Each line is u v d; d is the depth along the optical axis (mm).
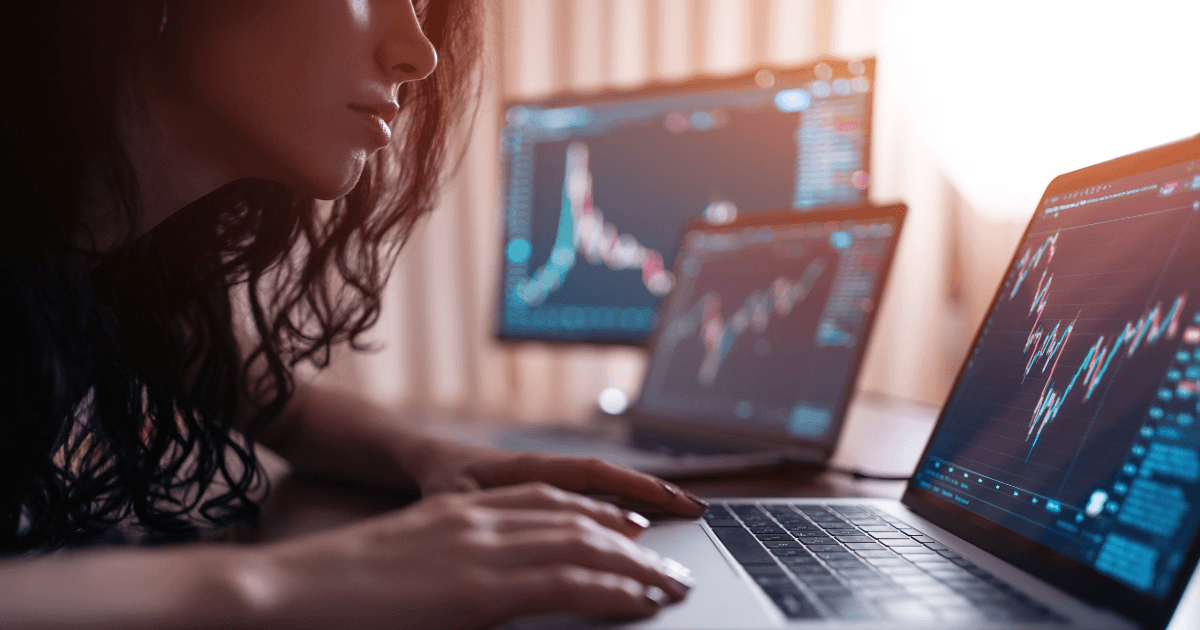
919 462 523
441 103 708
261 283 684
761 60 1864
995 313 528
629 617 289
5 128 393
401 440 622
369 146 468
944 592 327
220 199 605
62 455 500
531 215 1226
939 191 1697
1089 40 1358
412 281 1988
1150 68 1254
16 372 401
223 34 411
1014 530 388
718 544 411
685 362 929
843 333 764
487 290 1986
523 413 1782
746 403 827
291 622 237
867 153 988
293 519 507
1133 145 1272
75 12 397
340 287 710
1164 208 392
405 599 254
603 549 304
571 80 1982
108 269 530
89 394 507
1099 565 322
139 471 513
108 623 213
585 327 1166
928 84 1689
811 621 290
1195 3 1201
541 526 310
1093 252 441
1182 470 304
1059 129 1431
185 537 461
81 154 416
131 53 410
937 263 1705
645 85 1149
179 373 564
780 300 847
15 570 227
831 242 825
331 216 689
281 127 428
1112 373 377
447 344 2002
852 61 994
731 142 1083
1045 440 403
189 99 426
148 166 449
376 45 452
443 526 293
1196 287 343
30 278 403
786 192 1044
